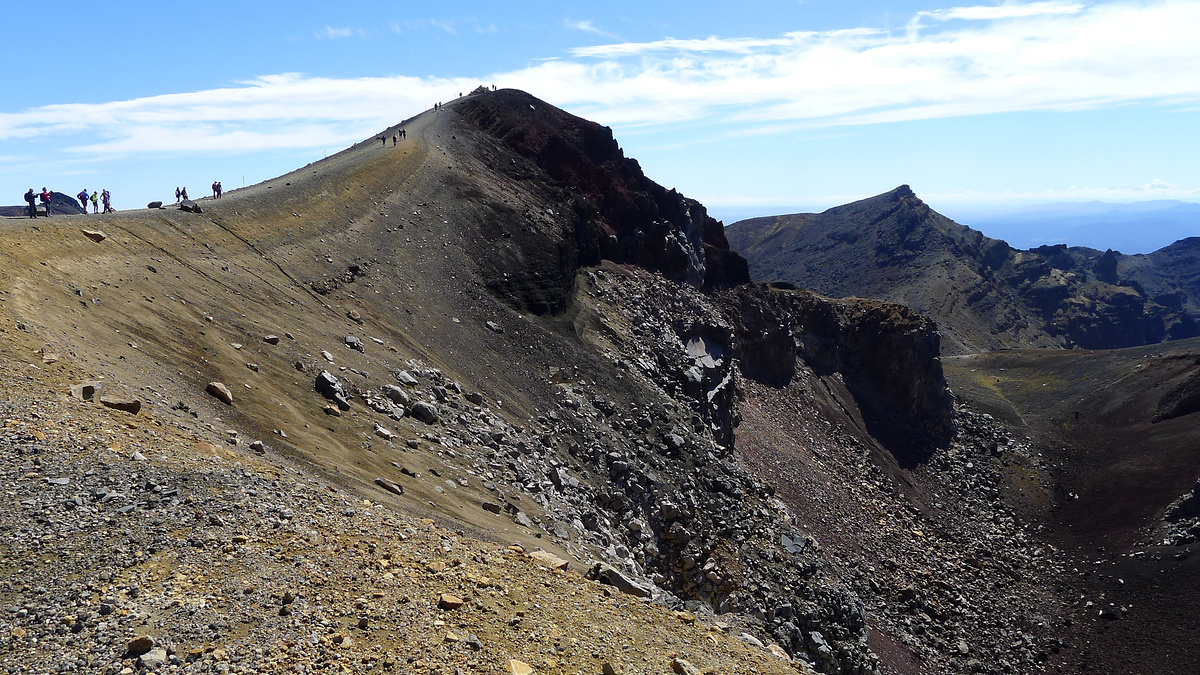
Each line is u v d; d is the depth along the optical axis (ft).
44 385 59.93
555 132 307.58
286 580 45.03
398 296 151.94
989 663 203.31
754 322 322.14
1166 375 392.47
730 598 136.26
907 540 253.44
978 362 526.57
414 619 44.73
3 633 35.99
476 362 147.43
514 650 44.98
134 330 81.82
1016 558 264.72
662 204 307.17
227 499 53.01
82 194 121.49
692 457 163.43
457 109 321.32
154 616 39.09
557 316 191.93
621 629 53.83
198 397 75.36
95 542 44.34
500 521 87.51
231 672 36.06
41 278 79.87
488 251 198.29
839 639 145.59
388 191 206.39
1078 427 380.99
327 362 104.63
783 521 172.24
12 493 46.70
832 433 310.04
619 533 124.16
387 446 91.20
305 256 142.31
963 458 339.57
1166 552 248.11
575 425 146.30
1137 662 204.74
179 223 125.08
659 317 241.35
